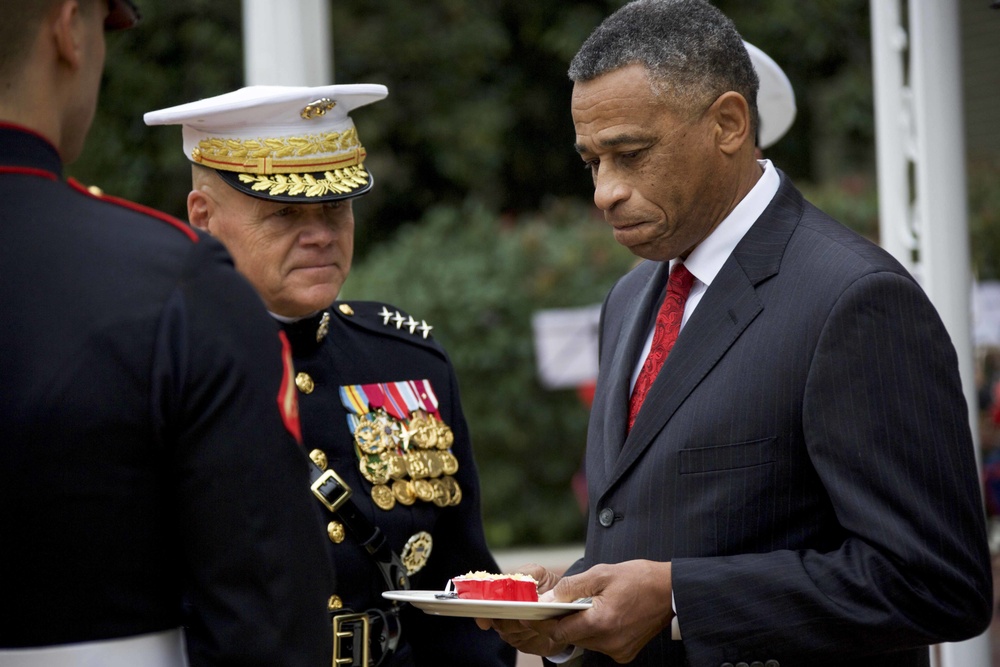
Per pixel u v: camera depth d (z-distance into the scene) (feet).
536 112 158.92
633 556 25.88
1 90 18.57
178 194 136.26
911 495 23.58
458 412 32.07
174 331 18.10
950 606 23.61
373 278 103.30
